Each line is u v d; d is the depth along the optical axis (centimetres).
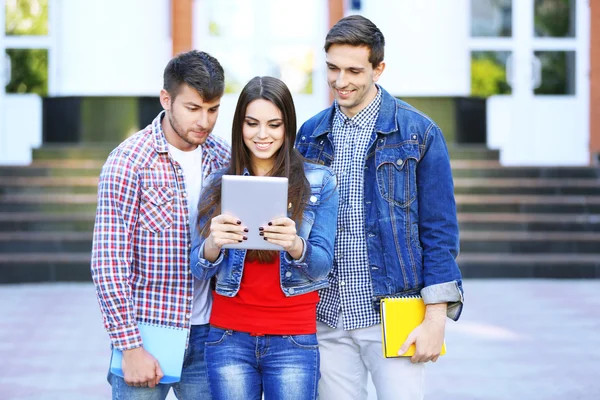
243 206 331
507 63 1440
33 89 1420
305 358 352
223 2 1429
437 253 373
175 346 358
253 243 334
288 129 359
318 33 1442
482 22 1436
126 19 1251
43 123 1268
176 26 1398
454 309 377
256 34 1437
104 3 1248
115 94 1254
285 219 330
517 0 1437
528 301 940
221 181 340
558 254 1127
